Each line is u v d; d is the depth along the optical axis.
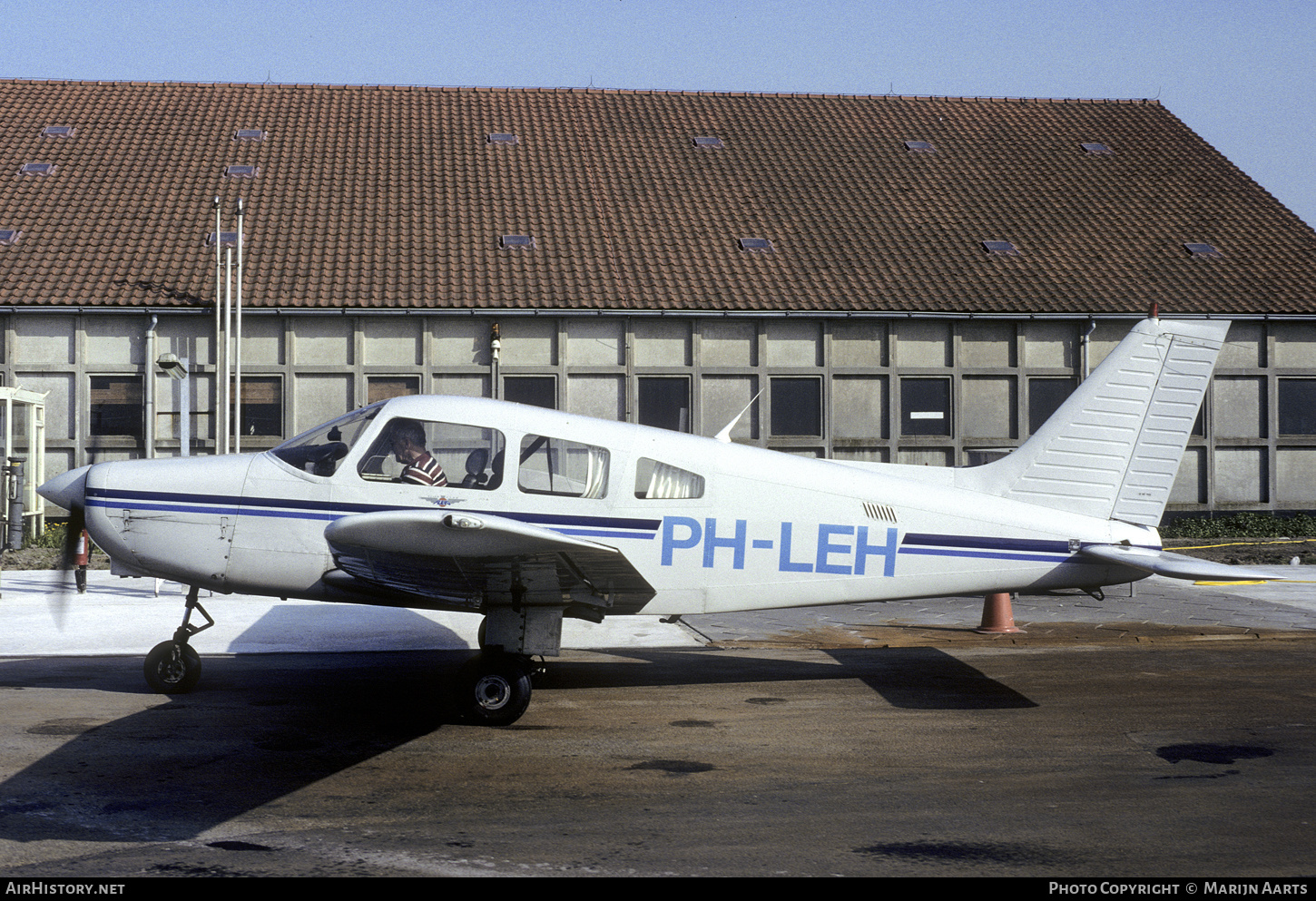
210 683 7.29
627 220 18.73
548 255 17.78
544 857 4.08
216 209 15.94
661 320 17.34
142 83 21.19
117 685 7.19
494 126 20.94
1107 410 7.50
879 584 7.19
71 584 11.56
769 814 4.61
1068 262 18.48
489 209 18.64
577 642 9.05
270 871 3.91
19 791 4.83
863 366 17.70
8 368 16.41
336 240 17.64
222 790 4.88
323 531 6.77
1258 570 13.46
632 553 6.88
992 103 23.42
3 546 14.77
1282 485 18.23
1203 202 20.23
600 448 6.91
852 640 9.19
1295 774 5.22
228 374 15.62
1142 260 18.66
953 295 17.62
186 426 15.26
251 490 6.85
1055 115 23.03
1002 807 4.71
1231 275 18.39
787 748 5.71
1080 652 8.62
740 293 17.41
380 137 20.27
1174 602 11.22
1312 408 18.31
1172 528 17.41
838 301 17.34
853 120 22.23
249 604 10.63
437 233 17.98
